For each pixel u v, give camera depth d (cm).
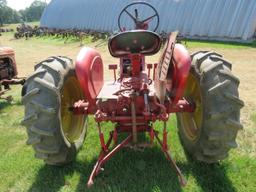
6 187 318
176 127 432
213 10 1694
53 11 3725
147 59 1067
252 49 1258
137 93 307
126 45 335
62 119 355
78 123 398
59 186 311
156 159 345
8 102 607
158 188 293
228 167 326
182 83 279
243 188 294
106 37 1956
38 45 1958
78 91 388
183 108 324
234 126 283
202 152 310
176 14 1917
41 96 291
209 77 290
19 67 1084
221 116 280
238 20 1560
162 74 288
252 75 781
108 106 322
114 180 312
